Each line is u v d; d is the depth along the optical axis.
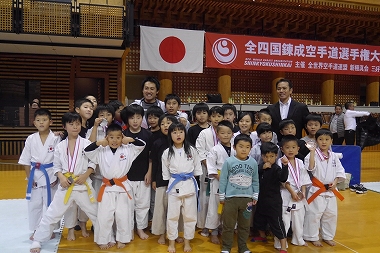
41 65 8.94
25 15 6.63
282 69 9.80
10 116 8.96
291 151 3.46
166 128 3.54
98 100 9.42
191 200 3.35
